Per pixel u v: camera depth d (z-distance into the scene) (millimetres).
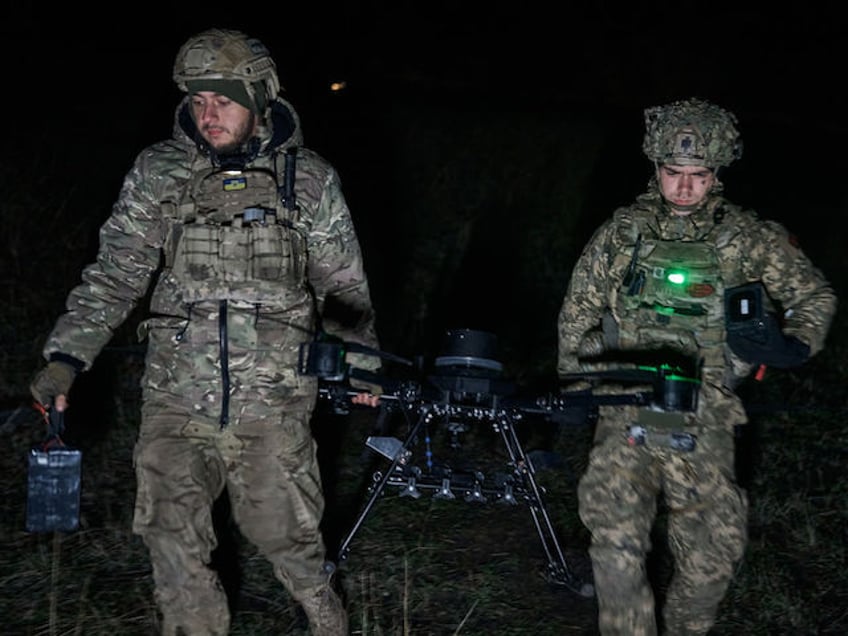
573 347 3576
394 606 4234
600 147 10195
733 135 3340
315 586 3357
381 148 9938
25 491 5031
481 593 4367
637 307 3402
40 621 3941
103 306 3246
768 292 3369
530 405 3863
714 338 3377
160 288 3246
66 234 7914
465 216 9352
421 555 4660
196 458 3176
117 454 5527
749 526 5141
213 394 3176
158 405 3203
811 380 6969
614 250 3434
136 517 3146
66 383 3184
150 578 4289
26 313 6926
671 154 3307
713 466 3334
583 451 5969
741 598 4465
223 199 3209
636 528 3330
